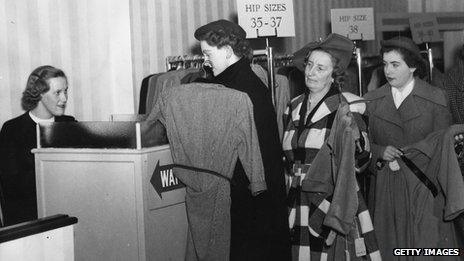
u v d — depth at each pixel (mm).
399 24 5176
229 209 2699
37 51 4137
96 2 4426
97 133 2803
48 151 2895
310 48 3047
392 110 3324
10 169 3330
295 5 5961
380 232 3295
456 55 4879
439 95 3305
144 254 2695
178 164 2752
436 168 3150
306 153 2906
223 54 2779
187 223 2945
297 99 3109
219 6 5199
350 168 2734
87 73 4410
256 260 2746
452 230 3199
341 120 2779
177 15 4852
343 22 4309
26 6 4078
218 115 2654
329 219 2732
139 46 4578
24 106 4051
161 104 2795
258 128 2713
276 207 2758
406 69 3230
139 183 2684
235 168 2727
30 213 3324
